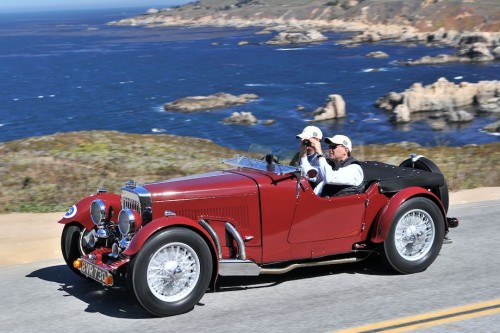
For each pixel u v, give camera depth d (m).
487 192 13.24
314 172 7.23
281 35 199.38
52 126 74.69
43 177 15.77
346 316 6.37
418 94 71.75
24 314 6.64
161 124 71.75
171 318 6.41
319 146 7.66
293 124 67.50
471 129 60.25
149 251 6.24
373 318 6.30
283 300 6.88
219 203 6.96
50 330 6.16
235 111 77.44
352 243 7.71
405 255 7.71
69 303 6.95
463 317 6.29
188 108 80.81
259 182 7.16
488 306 6.58
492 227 10.03
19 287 7.60
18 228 11.11
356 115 71.12
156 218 6.77
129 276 6.27
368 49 163.88
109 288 7.45
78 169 16.73
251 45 197.88
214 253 6.62
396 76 107.44
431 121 65.56
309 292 7.13
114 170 16.81
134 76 127.75
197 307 6.71
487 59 125.50
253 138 60.78
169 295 6.45
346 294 7.05
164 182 7.18
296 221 7.35
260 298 6.96
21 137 68.62
